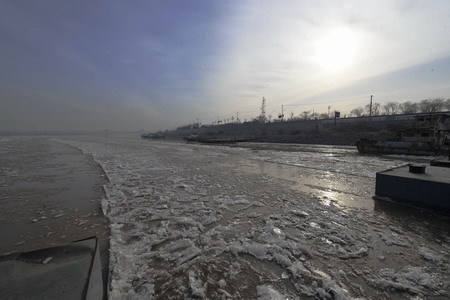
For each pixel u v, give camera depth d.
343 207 6.64
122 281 3.41
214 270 3.72
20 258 3.29
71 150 27.89
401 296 3.11
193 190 8.76
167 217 6.05
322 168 13.45
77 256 3.36
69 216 6.23
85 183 10.19
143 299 3.07
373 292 3.18
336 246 4.44
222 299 3.08
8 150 27.69
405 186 6.49
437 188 5.83
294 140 40.19
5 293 2.58
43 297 2.53
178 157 20.09
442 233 4.86
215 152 24.75
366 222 5.52
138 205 7.05
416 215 5.85
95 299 2.64
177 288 3.31
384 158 17.95
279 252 4.22
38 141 51.56
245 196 7.92
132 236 4.93
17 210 6.72
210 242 4.64
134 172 12.73
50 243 4.73
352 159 17.52
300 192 8.35
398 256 4.07
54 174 12.34
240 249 4.31
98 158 19.41
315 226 5.35
